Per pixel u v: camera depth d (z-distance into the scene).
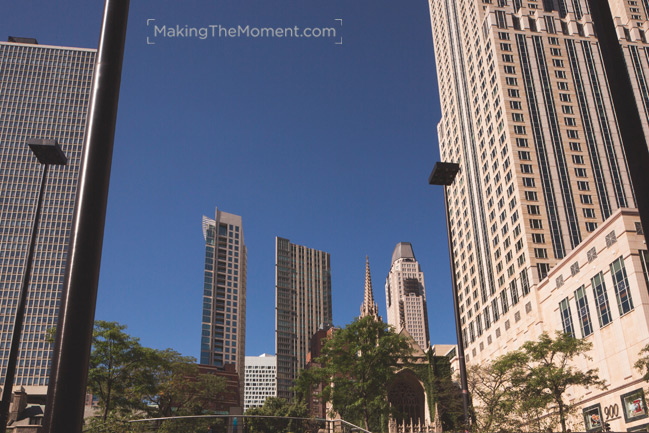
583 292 83.31
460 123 157.62
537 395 59.66
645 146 8.48
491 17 139.62
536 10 142.00
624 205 118.81
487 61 139.12
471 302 138.88
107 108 7.33
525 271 110.62
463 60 158.00
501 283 120.94
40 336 194.50
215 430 32.81
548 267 109.12
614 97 8.98
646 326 67.25
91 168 6.97
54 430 5.73
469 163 147.88
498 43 135.75
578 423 75.06
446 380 95.94
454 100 163.75
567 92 131.12
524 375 66.00
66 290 6.37
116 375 61.62
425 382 96.19
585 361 80.00
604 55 9.34
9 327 195.62
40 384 187.25
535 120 126.50
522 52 135.25
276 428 32.72
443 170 31.42
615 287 74.38
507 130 125.06
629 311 70.88
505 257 120.12
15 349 30.30
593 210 117.38
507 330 115.00
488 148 135.00
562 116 127.81
